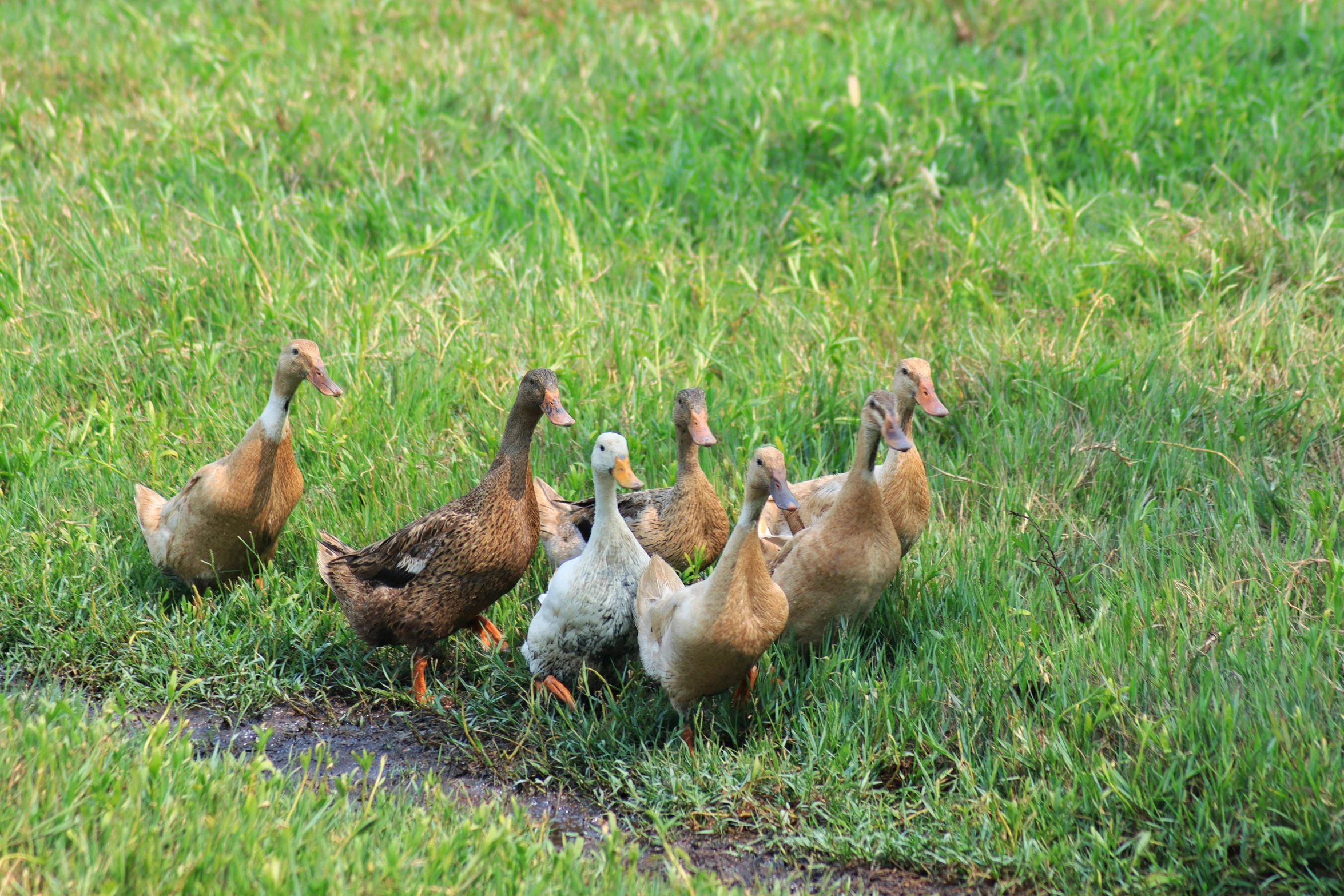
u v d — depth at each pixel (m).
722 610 9.66
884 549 11.02
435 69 24.06
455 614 11.32
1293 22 22.75
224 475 11.93
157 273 17.23
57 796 7.89
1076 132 21.17
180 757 8.41
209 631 11.77
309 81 23.09
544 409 11.01
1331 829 8.54
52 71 23.86
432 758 10.59
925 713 10.34
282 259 17.94
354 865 7.50
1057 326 15.95
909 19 26.16
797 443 14.64
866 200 20.25
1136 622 10.91
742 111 21.62
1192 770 9.09
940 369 15.59
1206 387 14.48
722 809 9.66
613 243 18.62
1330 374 14.57
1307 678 9.70
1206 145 20.27
